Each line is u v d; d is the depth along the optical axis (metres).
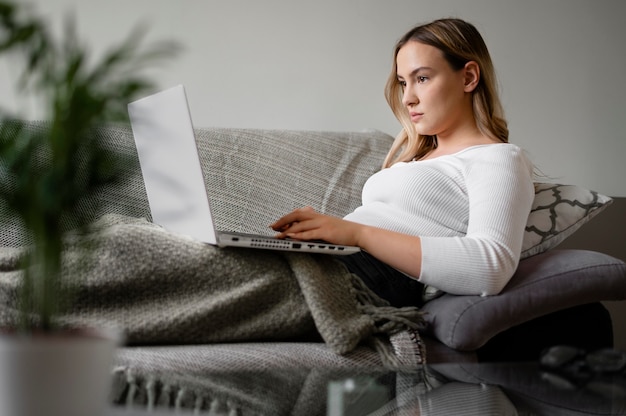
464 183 1.70
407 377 0.87
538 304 1.40
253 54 2.74
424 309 1.53
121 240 1.29
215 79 2.71
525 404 0.73
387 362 1.28
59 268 0.59
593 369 0.84
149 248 1.29
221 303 1.28
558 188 1.77
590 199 1.73
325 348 1.27
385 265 1.63
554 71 3.01
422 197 1.71
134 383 0.80
